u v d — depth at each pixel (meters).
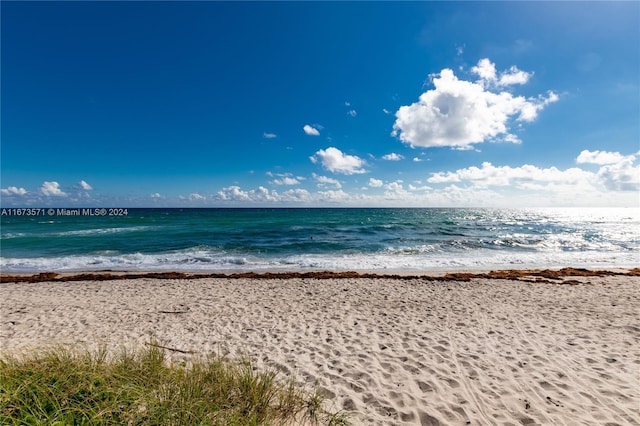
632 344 5.75
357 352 5.48
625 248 21.95
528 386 4.29
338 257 18.22
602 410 3.74
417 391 4.20
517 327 6.75
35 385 2.96
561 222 50.12
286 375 4.64
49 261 16.67
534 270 14.02
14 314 7.96
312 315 7.71
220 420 2.95
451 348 5.60
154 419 2.77
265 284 11.45
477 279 12.30
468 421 3.57
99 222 43.44
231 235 27.83
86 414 2.78
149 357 4.11
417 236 27.86
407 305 8.59
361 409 3.79
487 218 61.41
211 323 7.15
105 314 7.92
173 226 36.44
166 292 10.27
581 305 8.57
